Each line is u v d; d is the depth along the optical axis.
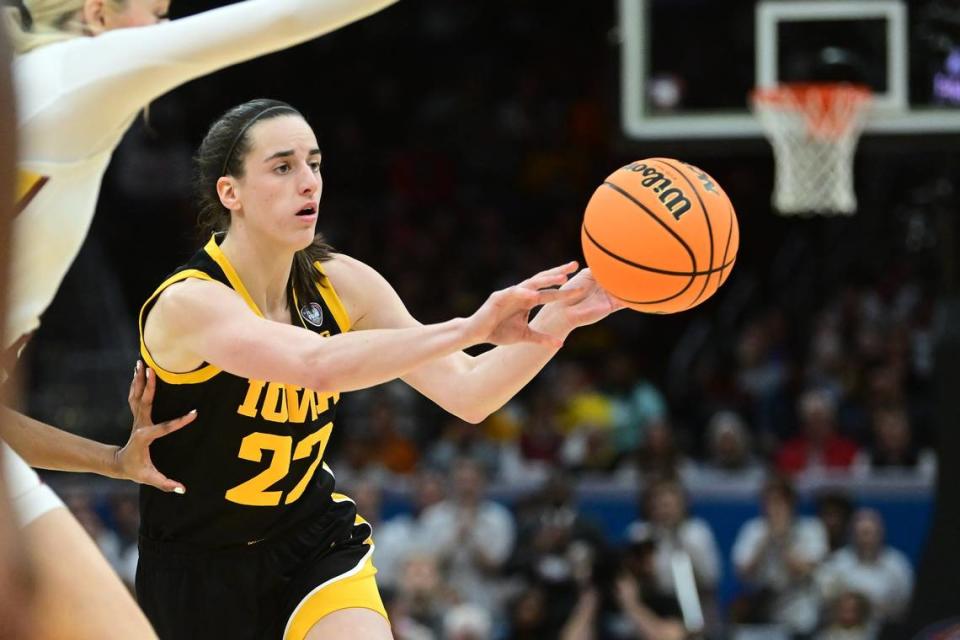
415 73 37.06
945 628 14.29
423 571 17.00
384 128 36.31
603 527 18.39
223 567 6.80
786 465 21.03
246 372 5.84
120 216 30.80
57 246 5.98
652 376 28.88
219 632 6.88
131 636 2.58
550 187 34.62
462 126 36.16
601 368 28.52
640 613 16.22
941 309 14.53
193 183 6.66
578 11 37.41
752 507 19.20
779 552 17.95
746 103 14.80
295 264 6.78
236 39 5.77
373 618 6.72
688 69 14.88
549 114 35.81
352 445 21.20
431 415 23.58
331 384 5.59
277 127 6.30
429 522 18.77
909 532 19.17
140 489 6.89
